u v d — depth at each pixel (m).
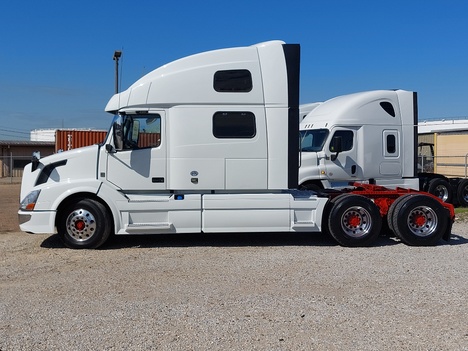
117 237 11.11
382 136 14.84
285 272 7.95
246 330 5.43
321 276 7.71
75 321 5.71
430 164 26.42
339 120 14.53
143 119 9.93
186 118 9.88
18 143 48.19
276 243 10.53
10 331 5.41
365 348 4.95
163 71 9.96
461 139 25.19
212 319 5.77
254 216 9.89
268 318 5.80
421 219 10.28
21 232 11.94
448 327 5.53
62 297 6.63
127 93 9.88
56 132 29.53
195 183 9.89
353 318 5.82
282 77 10.02
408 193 10.77
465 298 6.58
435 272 7.97
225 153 9.92
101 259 8.91
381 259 8.95
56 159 9.84
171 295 6.71
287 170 10.02
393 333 5.35
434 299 6.54
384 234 11.35
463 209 16.67
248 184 9.98
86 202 9.70
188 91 9.88
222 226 9.86
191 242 10.59
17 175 45.84
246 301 6.44
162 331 5.40
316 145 14.64
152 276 7.70
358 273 7.90
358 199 10.08
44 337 5.23
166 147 9.89
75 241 9.73
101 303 6.37
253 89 9.96
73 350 4.90
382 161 14.85
